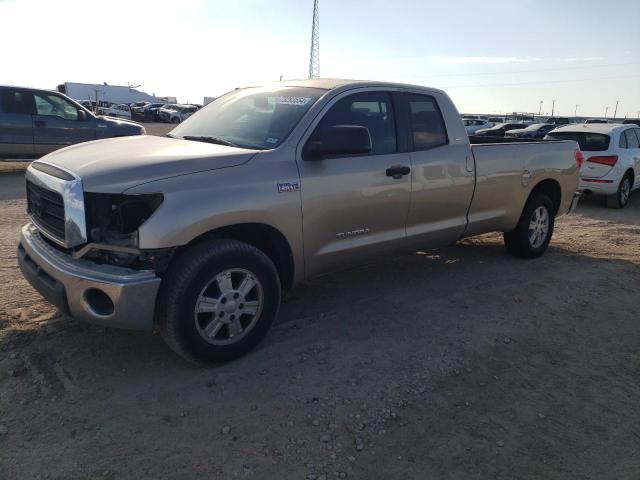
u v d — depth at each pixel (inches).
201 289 136.7
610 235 326.0
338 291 207.3
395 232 190.5
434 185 198.5
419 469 112.3
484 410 134.0
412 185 189.8
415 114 197.0
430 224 203.5
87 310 132.3
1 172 539.5
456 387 143.1
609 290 222.7
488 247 284.0
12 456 109.6
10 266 219.0
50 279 139.7
